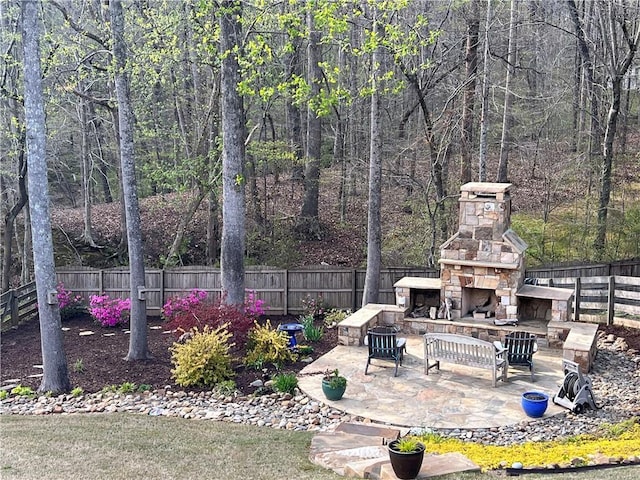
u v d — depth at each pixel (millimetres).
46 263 12203
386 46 15250
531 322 14867
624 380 12047
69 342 16438
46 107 21547
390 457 7059
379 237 17328
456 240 14805
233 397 11672
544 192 26125
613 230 23062
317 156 25953
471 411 10703
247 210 26906
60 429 9695
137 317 14336
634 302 18188
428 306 15961
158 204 26766
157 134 23344
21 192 20578
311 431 9828
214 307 14250
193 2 18891
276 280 19312
